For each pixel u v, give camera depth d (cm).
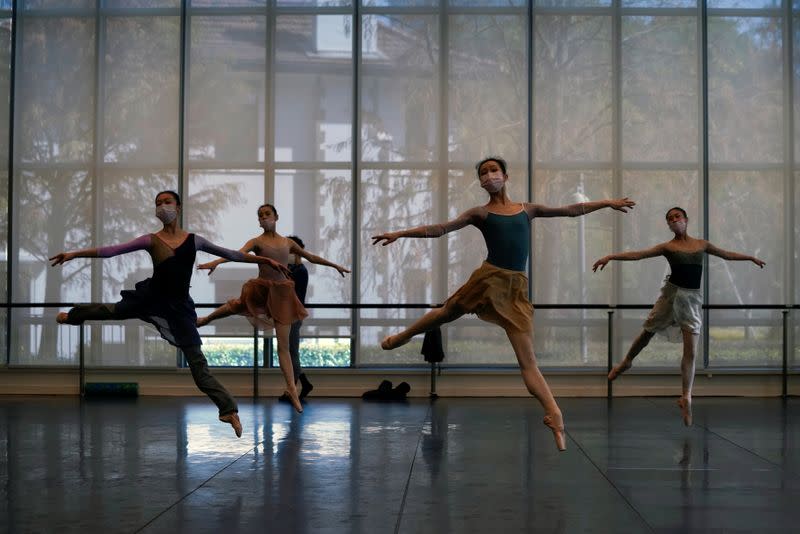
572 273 1223
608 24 1235
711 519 505
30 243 1237
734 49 1235
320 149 1240
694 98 1231
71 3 1248
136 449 742
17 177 1240
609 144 1232
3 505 536
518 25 1238
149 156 1244
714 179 1232
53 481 607
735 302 1223
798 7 1234
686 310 859
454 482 607
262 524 490
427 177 1238
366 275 1230
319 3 1245
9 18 1245
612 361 1187
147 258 1231
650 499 557
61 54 1248
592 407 1061
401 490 581
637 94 1234
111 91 1246
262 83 1244
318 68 1244
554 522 498
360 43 1243
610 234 1226
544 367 1210
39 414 984
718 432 848
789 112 1233
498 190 577
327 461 686
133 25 1248
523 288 565
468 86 1238
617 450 742
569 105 1236
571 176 1233
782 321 1215
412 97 1241
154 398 1155
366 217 1235
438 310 573
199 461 685
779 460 696
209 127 1244
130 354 1214
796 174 1230
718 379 1202
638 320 1216
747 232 1227
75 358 1220
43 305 1173
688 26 1234
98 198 1240
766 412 1008
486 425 894
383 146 1238
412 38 1242
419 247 1230
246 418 948
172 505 536
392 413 994
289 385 841
